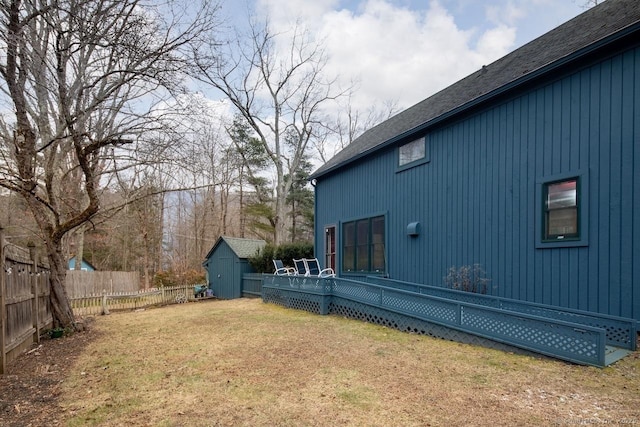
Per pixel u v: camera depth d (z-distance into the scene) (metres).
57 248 7.58
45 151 7.95
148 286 22.44
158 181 14.98
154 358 5.18
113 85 7.44
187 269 25.00
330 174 12.91
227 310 10.55
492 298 6.70
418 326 6.46
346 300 8.43
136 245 26.50
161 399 3.62
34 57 6.66
